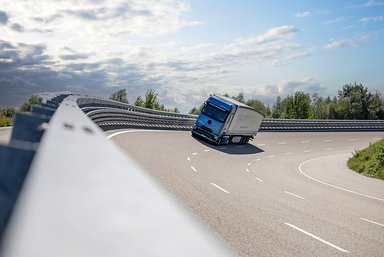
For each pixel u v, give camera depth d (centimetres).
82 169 163
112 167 180
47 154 184
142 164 1416
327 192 1546
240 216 886
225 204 991
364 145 4484
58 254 73
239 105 2964
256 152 3016
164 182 1159
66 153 197
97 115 2216
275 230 810
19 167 201
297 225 889
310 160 2969
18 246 73
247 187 1359
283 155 3089
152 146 2036
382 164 2423
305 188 1577
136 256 81
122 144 1833
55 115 463
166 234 100
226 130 2950
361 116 8656
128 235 93
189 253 90
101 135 326
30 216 92
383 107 8581
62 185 130
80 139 263
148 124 3297
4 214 187
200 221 789
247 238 720
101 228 94
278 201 1166
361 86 9112
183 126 3884
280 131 5038
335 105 8844
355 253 739
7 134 1205
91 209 109
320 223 950
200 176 1410
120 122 2803
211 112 2934
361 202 1393
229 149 2869
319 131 5488
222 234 721
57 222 92
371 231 941
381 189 1852
